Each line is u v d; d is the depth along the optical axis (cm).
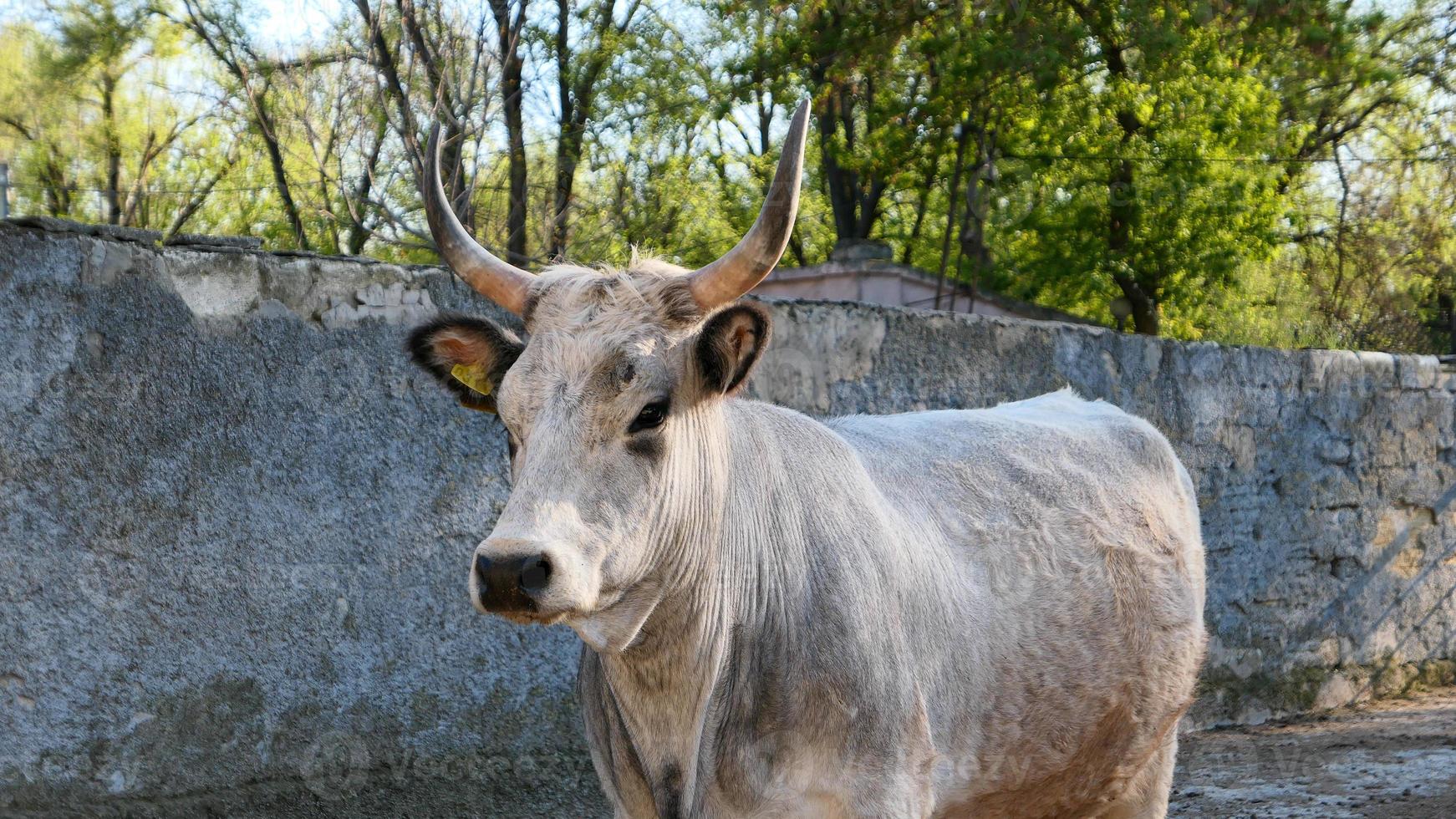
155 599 498
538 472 280
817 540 338
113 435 490
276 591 525
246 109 1859
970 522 389
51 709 476
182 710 503
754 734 323
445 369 335
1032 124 1609
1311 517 879
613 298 300
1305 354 876
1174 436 801
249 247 541
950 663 360
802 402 645
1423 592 952
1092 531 419
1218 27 1514
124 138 2125
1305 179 2258
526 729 588
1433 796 656
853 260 1569
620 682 332
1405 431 934
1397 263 2295
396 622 555
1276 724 848
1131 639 419
